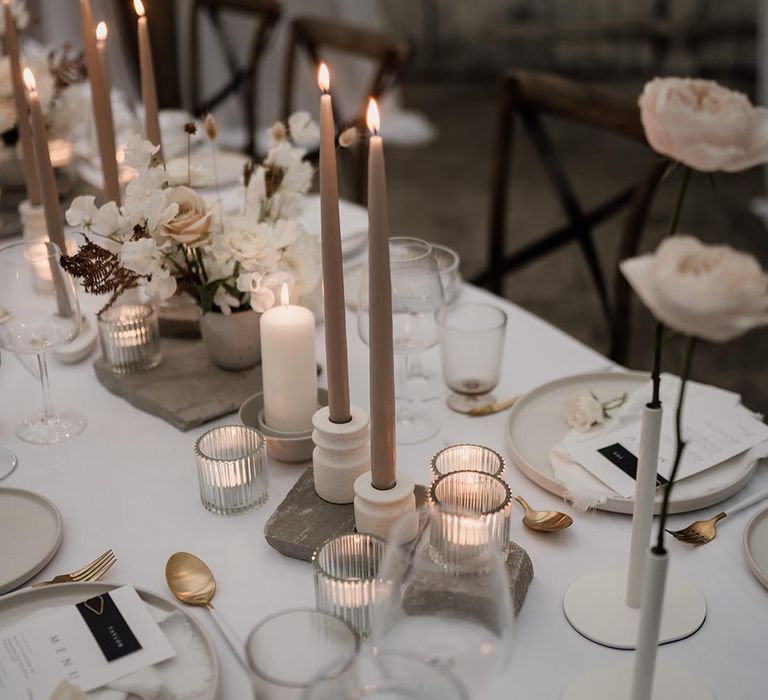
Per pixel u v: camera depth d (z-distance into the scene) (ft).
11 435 3.80
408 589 2.28
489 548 2.24
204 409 3.81
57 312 3.50
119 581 2.97
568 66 16.98
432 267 3.50
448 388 4.00
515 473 3.50
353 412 3.19
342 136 3.51
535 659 2.66
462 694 1.97
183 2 12.91
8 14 4.78
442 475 2.75
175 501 3.37
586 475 3.34
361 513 2.91
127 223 3.46
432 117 16.44
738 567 3.00
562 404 3.87
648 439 2.51
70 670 2.51
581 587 2.88
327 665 2.15
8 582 2.95
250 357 4.03
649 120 2.02
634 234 5.55
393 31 17.28
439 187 13.65
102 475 3.52
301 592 2.93
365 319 3.49
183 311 4.33
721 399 3.74
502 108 6.35
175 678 2.54
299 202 4.14
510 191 13.48
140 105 8.35
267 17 8.76
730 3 15.55
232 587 2.95
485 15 16.96
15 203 6.08
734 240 11.44
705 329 1.78
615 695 2.50
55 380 4.21
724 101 2.01
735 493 3.32
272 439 3.47
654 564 2.16
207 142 6.97
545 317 9.99
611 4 16.21
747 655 2.66
